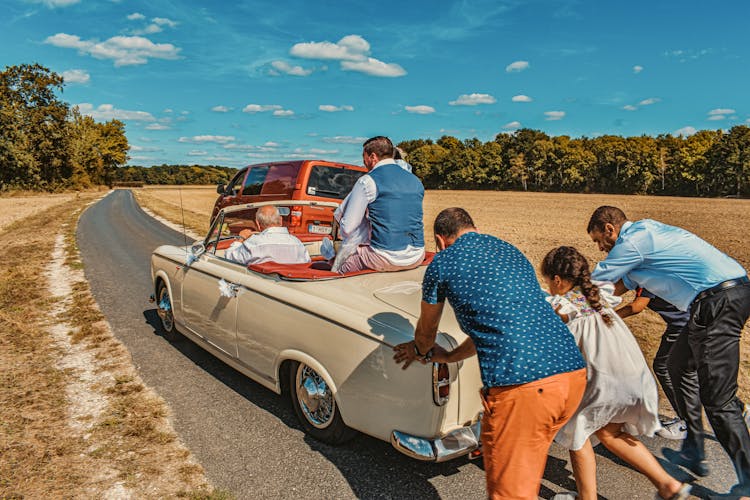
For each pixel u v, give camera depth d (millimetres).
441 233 2662
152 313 6574
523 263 2357
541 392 2135
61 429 3588
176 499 2832
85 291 7730
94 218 22031
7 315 6328
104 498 2828
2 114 55188
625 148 107750
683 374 3293
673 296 3119
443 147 143875
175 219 21391
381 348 2807
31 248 12523
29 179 58281
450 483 3053
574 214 37562
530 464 2221
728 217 34094
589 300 2637
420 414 2717
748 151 93188
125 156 98938
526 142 120000
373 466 3213
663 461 3391
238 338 3930
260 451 3352
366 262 3756
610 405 2576
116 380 4449
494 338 2188
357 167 8367
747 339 5703
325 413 3379
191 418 3791
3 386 4270
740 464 2955
